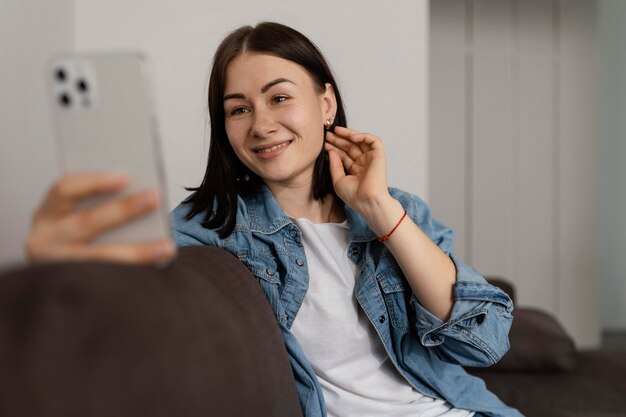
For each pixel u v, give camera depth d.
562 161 4.08
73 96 0.56
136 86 0.55
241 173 1.27
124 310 0.43
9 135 1.92
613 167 4.42
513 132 4.04
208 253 0.91
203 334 0.51
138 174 0.55
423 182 2.78
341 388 1.18
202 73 2.70
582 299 4.12
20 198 1.99
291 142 1.17
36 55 2.20
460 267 1.13
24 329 0.39
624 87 4.38
